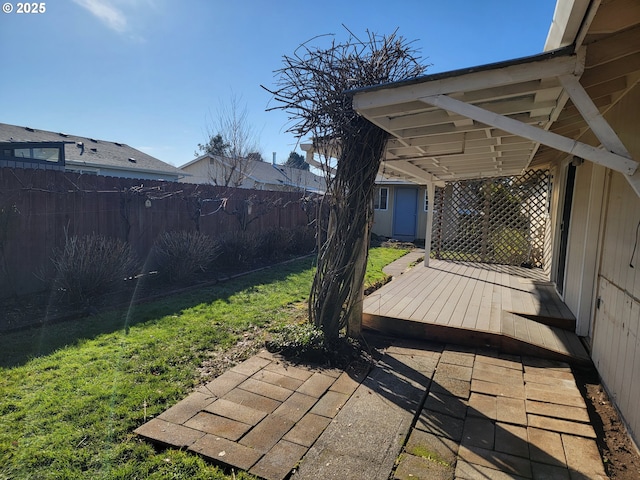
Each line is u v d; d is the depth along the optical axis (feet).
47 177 18.04
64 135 58.34
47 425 7.89
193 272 22.59
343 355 11.96
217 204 28.19
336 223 12.28
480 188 30.68
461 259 31.83
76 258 16.78
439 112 10.19
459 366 11.70
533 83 8.36
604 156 6.81
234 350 12.50
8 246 16.61
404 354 12.67
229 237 27.48
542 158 21.36
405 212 53.98
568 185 18.72
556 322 15.08
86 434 7.64
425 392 9.98
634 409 8.25
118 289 19.02
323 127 11.49
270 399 9.40
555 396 9.81
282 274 25.57
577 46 6.80
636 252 8.78
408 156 15.97
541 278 23.85
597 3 5.59
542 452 7.52
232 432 7.93
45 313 15.29
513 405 9.34
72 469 6.68
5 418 8.09
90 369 10.55
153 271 22.95
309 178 97.91
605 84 9.30
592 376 11.73
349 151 11.82
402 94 8.66
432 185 26.81
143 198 22.47
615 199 10.74
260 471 6.80
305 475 6.76
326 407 9.12
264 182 72.49
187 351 12.08
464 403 9.43
